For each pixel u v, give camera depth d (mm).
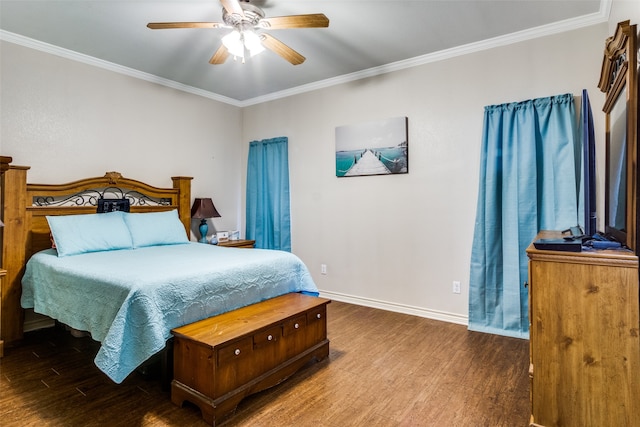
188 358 1930
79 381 2230
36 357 2594
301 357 2354
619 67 1798
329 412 1913
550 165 2826
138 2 2508
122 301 1933
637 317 1397
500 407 1952
